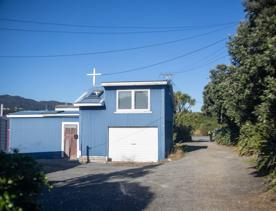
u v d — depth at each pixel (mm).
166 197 13727
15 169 7230
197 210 11719
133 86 30594
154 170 22031
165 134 30656
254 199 13016
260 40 13164
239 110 16391
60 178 19312
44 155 34219
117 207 12180
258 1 15188
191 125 62594
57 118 34188
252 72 13047
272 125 15180
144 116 30469
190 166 23156
